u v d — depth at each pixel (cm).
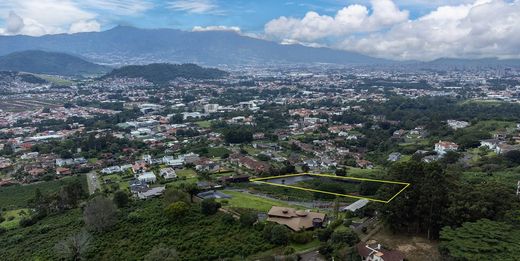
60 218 14038
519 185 10769
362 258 8544
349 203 13850
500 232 7869
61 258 10138
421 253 8650
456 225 8781
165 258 8862
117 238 10900
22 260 10600
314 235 9894
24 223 14138
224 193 15188
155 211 12344
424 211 9312
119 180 19325
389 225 9844
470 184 10944
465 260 7356
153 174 19012
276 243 9581
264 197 14812
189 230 10806
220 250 9519
